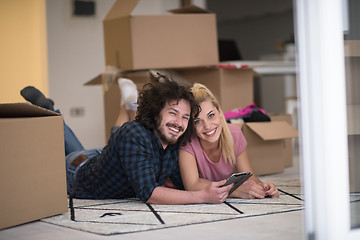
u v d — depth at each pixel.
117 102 3.81
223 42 5.92
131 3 3.76
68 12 4.96
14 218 1.85
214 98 2.31
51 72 4.90
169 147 2.24
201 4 5.60
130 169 2.12
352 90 1.48
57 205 2.03
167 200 2.13
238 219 1.89
